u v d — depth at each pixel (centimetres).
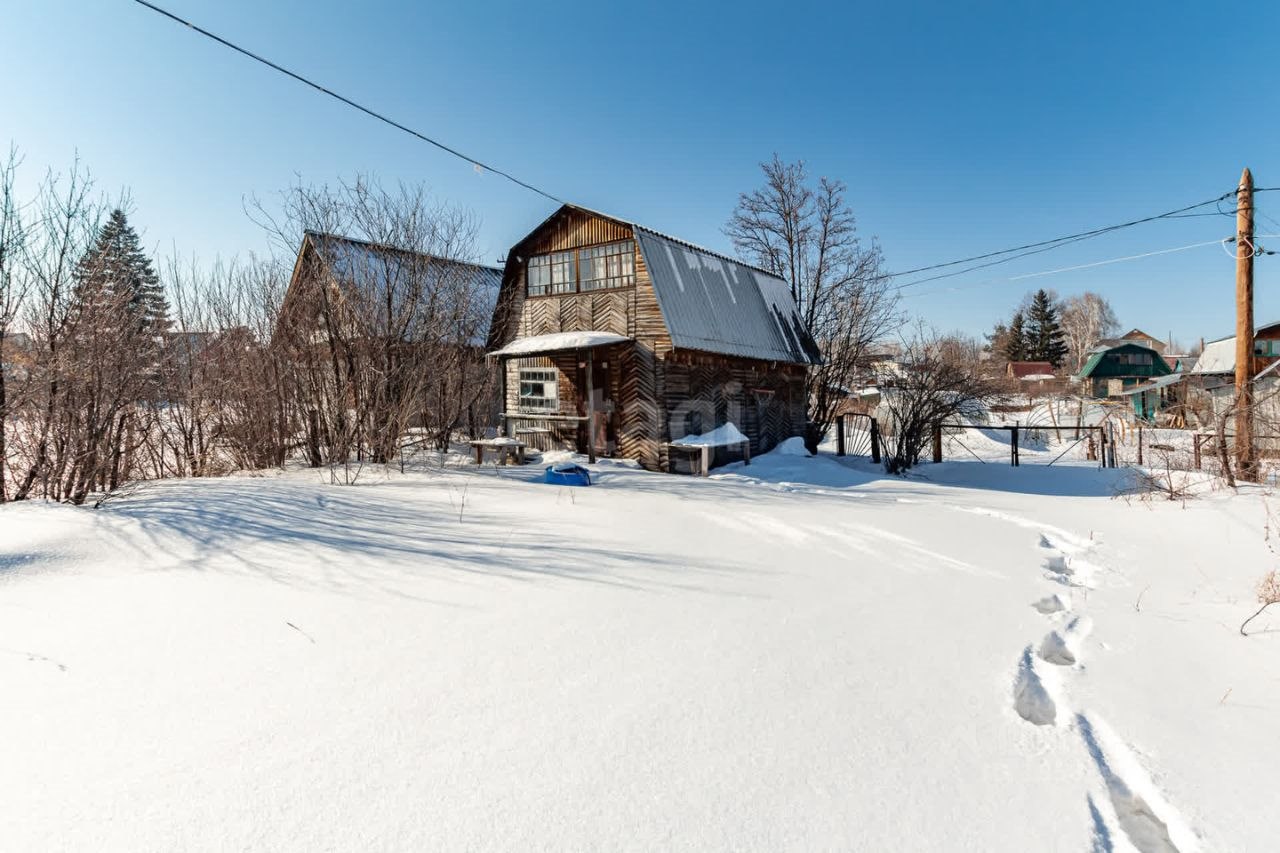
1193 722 297
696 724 282
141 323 965
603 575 498
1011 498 960
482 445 1246
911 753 266
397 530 618
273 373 1208
